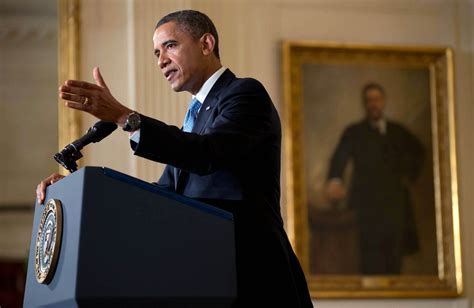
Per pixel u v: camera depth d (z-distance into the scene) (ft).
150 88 41.16
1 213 76.43
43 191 16.81
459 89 45.78
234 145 16.31
